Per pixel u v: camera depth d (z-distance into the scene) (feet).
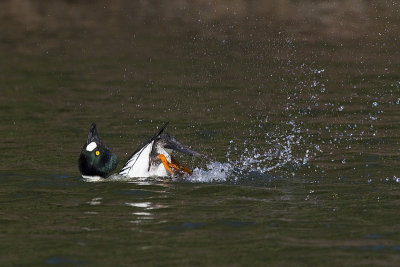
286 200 33.42
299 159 41.55
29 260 25.85
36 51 82.64
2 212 32.37
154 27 94.07
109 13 105.09
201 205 32.89
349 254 25.90
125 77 69.00
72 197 34.83
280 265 24.90
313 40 80.89
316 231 28.60
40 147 45.62
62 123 52.42
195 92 62.08
